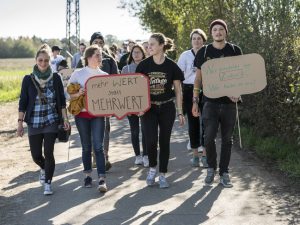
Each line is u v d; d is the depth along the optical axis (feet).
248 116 35.65
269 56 31.45
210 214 19.52
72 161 30.09
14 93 86.99
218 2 47.50
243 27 35.99
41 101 22.29
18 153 33.78
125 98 22.91
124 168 27.86
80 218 19.56
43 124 22.34
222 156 23.35
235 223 18.44
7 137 41.45
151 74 22.89
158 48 22.71
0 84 101.04
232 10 41.70
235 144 32.53
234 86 22.88
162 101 23.06
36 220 19.53
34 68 22.44
